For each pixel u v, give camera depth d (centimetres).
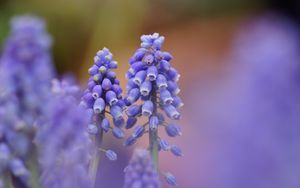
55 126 34
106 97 41
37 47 33
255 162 41
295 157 41
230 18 144
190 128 71
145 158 37
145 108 40
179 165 71
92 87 41
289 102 42
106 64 42
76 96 41
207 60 121
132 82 41
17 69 33
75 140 34
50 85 35
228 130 42
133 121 41
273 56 44
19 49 33
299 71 43
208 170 49
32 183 35
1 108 33
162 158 76
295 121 41
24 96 33
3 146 34
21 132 34
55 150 34
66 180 35
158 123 41
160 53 40
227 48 129
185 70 122
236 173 41
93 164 41
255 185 41
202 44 132
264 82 43
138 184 37
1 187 35
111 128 41
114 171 50
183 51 129
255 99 42
